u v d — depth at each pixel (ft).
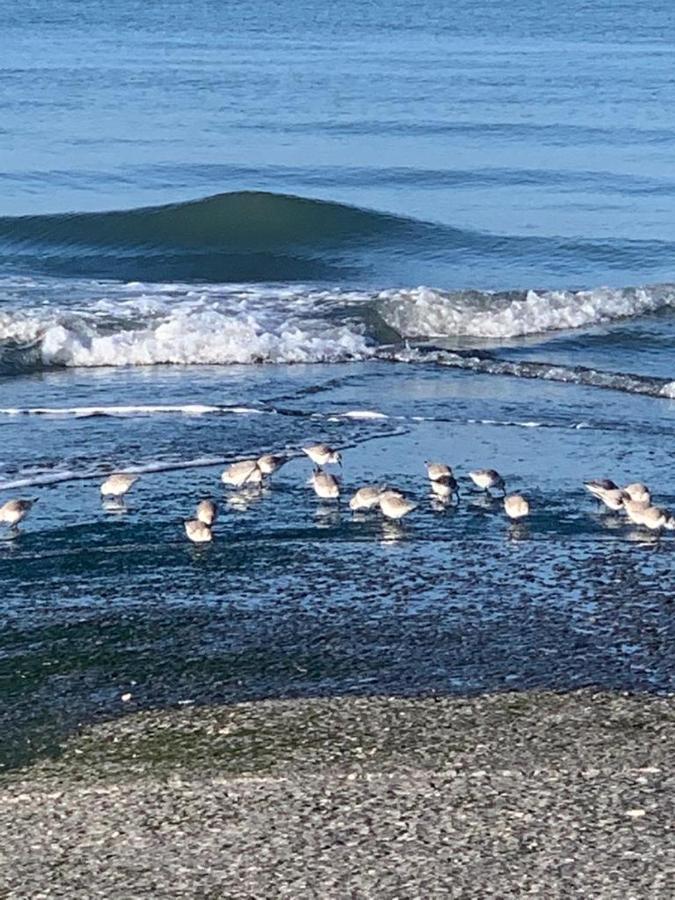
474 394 59.57
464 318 71.20
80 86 181.57
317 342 66.39
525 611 36.94
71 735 30.58
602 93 180.14
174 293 75.31
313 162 126.11
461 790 28.02
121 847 26.43
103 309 70.13
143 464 49.08
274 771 28.84
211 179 119.03
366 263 89.56
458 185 115.85
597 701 31.78
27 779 28.78
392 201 110.01
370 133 143.13
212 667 33.76
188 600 37.63
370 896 24.90
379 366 64.69
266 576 39.27
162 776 28.78
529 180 116.78
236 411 56.08
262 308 71.56
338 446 51.39
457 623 36.17
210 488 46.68
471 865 25.66
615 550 41.19
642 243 92.38
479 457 50.16
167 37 279.69
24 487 46.55
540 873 25.41
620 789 27.99
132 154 128.57
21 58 224.94
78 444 51.44
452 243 93.61
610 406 57.93
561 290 74.54
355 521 43.52
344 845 26.35
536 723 30.71
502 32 304.91
